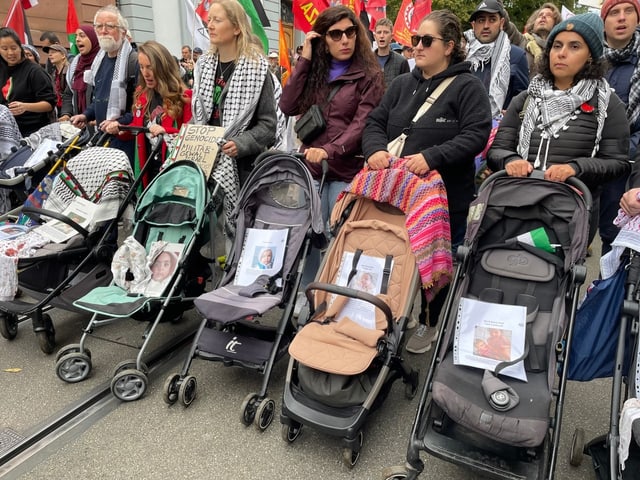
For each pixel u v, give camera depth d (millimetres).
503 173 2525
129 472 2393
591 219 2742
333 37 3230
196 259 3373
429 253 2594
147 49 4031
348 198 2934
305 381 2385
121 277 3189
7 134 4734
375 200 2912
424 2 7352
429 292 2811
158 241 3395
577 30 2410
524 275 2354
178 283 3115
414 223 2619
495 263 2434
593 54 2469
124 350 3428
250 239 3199
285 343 2945
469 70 2938
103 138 3955
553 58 2518
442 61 2934
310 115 3373
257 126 3676
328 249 2867
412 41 2930
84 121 4910
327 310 2732
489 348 2197
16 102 5156
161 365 3291
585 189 2277
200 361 3348
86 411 2822
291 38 16891
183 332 3691
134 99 4496
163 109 4234
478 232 2480
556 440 1949
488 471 2004
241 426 2715
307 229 3027
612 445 1873
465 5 18281
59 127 4734
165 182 3432
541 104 2623
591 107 2504
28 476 2367
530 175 2465
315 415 2324
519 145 2727
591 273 4566
